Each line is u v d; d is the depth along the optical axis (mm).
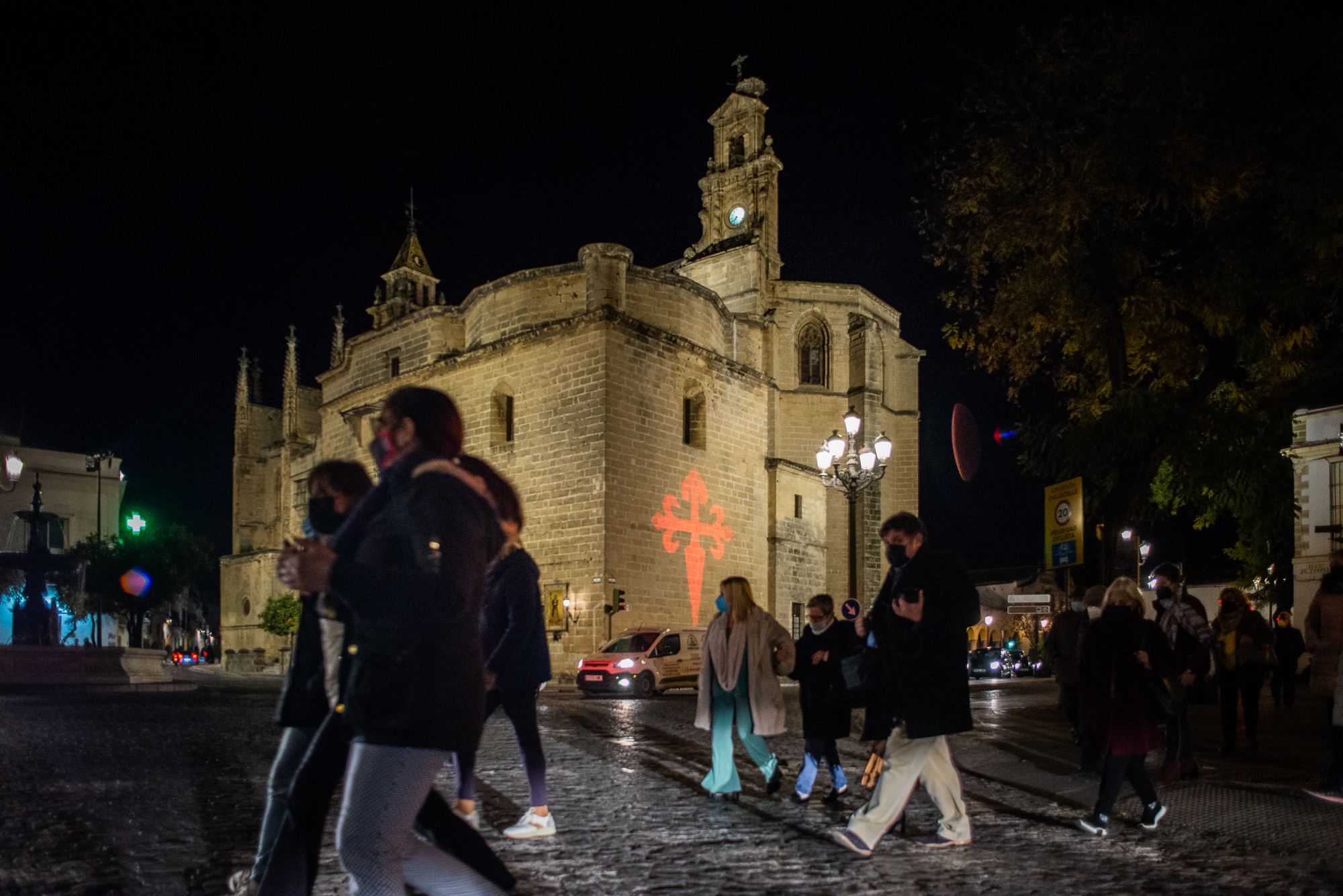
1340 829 6883
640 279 33719
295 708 4090
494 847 6125
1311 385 23422
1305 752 11055
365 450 38062
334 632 3994
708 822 7055
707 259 44844
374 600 2941
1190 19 13156
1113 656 6727
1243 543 27656
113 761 9547
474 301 36375
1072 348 15445
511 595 6547
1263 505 25531
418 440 3426
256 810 7211
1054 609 20562
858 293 45000
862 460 20094
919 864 5863
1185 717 8812
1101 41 13828
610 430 30656
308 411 56375
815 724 7730
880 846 6344
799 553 38906
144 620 47906
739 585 8094
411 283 50594
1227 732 10953
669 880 5410
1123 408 13297
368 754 3107
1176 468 14586
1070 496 13875
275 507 55719
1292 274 13203
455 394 35469
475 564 3121
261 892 3582
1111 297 14242
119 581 43156
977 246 14852
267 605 43969
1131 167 13102
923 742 6031
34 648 21312
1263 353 14367
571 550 30906
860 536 42812
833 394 43594
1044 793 8375
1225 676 11000
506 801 7762
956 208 14836
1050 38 14078
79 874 5266
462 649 3193
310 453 49844
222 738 11883
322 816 3662
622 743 11922
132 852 5793
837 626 7812
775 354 42406
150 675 23734
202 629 86125
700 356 34875
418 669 3102
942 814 6418
